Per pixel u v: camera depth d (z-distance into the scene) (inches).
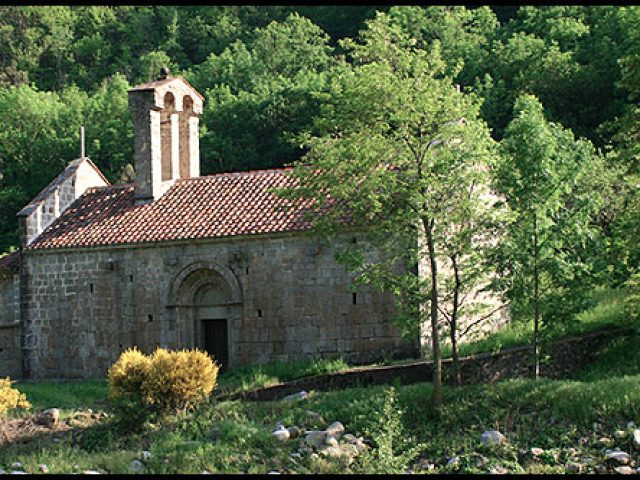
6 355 1294.3
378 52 852.0
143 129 1282.0
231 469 703.1
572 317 893.8
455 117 829.8
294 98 2418.8
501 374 949.8
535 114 897.5
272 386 965.2
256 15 3543.3
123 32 3395.7
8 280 1298.0
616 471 633.0
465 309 908.0
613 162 950.4
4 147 2586.1
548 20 2412.6
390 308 1072.8
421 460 714.2
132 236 1207.6
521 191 877.8
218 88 2751.0
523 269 869.2
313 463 697.6
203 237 1160.2
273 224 1136.8
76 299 1242.6
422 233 865.5
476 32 2765.7
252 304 1143.0
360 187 824.3
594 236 920.3
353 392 896.9
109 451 796.6
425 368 951.0
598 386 783.1
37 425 890.7
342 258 870.4
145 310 1202.0
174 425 853.2
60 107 2785.4
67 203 1336.1
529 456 689.0
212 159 2375.7
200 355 916.6
